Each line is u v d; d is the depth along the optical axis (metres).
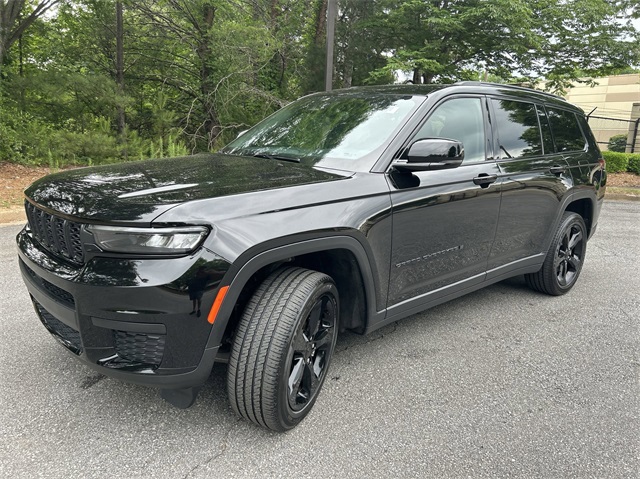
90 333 2.11
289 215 2.30
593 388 2.97
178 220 2.00
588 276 5.37
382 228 2.72
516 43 15.31
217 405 2.65
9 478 2.05
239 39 14.81
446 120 3.30
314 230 2.35
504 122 3.84
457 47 16.62
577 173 4.51
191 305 2.02
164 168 2.67
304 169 2.80
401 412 2.65
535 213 4.03
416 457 2.29
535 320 4.04
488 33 15.50
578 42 15.62
